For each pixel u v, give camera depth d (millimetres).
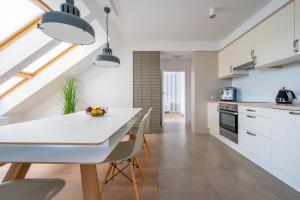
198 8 3166
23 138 1120
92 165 1287
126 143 2096
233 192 1912
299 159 1808
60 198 1811
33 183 1072
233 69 3902
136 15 3414
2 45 2852
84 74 4953
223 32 4316
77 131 1341
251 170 2463
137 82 4988
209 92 4934
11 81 3869
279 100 2584
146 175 2336
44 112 4883
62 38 1761
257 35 2959
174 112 10461
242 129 3004
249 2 2980
